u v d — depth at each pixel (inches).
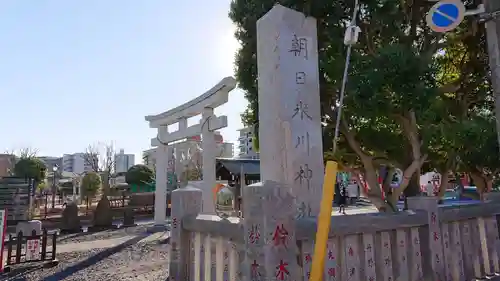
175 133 527.5
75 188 1124.5
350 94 198.7
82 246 426.9
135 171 1106.7
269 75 197.9
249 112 313.3
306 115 193.8
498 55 201.2
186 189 187.9
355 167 291.9
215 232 149.0
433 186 564.4
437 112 227.0
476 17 228.7
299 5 223.6
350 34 117.3
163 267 297.1
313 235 120.3
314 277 92.4
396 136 258.1
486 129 217.6
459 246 171.9
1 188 663.8
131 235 514.9
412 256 153.6
